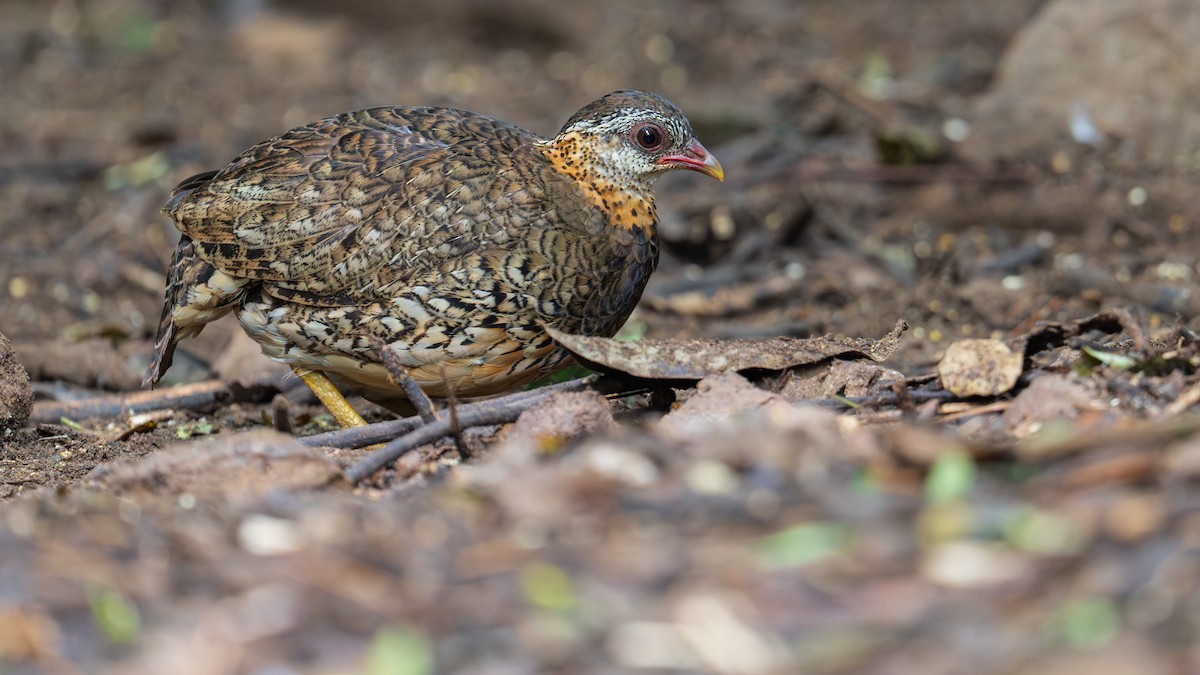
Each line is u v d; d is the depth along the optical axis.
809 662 5.39
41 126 20.05
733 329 12.91
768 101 19.36
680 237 14.90
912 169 16.03
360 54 23.69
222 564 6.38
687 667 5.43
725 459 6.80
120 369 12.12
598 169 9.72
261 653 5.70
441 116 10.02
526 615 5.79
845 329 12.80
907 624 5.52
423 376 9.51
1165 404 7.43
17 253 15.48
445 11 24.44
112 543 6.71
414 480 7.89
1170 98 15.16
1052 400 7.52
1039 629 5.39
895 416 7.88
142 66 23.22
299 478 7.43
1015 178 15.50
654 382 8.64
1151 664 5.08
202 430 10.58
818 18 23.95
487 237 9.20
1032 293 12.94
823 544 6.03
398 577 6.16
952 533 6.01
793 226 14.98
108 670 5.71
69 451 9.85
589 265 9.43
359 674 5.55
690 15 24.16
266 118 20.41
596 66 22.44
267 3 25.89
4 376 9.73
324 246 9.20
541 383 10.38
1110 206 14.65
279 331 9.52
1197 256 13.56
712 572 5.95
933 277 14.00
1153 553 5.64
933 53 21.86
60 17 25.83
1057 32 15.86
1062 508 6.06
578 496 6.67
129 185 17.41
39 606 6.12
